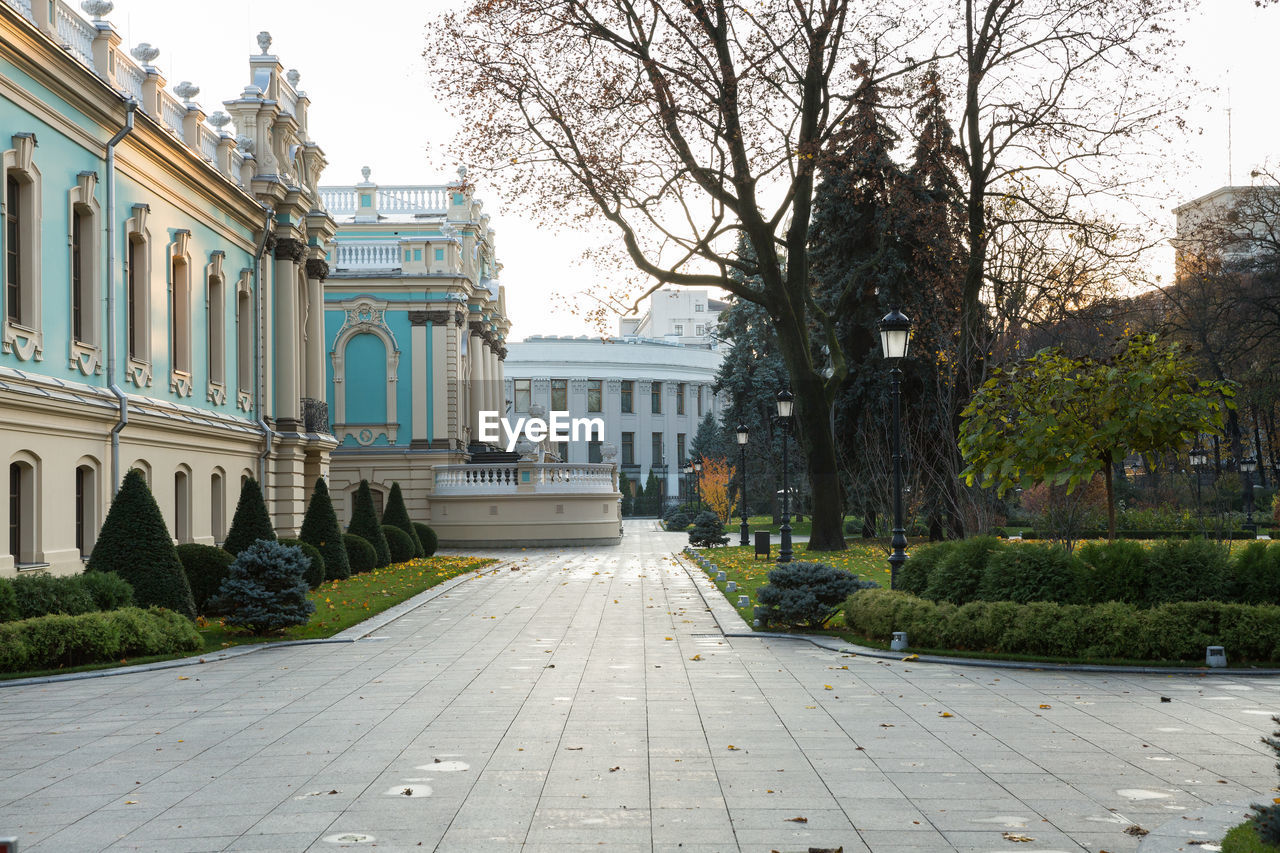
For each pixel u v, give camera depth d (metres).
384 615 19.23
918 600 14.76
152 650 14.47
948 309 31.31
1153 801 7.07
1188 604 13.06
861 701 10.72
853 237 38.59
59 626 13.45
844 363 33.09
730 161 28.98
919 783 7.57
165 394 23.33
